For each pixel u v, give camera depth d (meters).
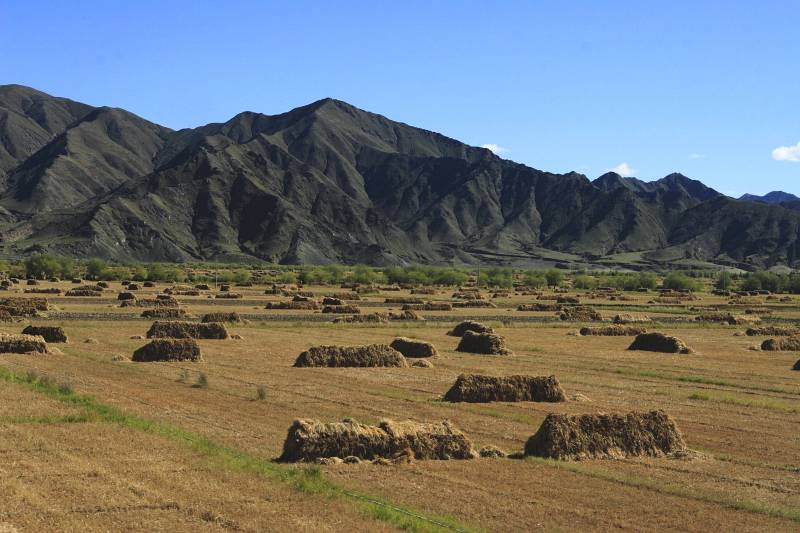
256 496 21.98
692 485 25.92
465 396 40.09
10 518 19.25
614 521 21.91
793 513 23.20
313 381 45.62
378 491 23.53
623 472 27.16
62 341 59.97
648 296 170.25
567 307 118.69
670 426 30.27
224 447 27.83
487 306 123.56
